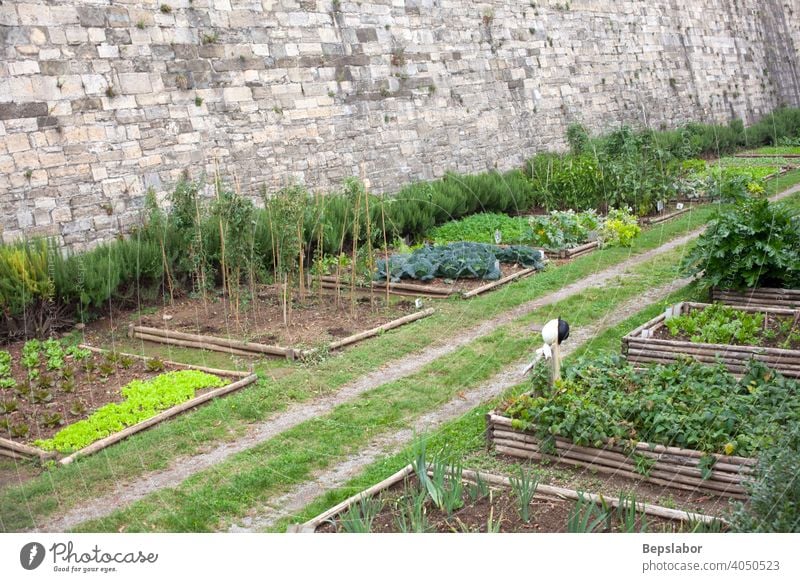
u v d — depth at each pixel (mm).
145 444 8930
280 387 10508
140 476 8312
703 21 38281
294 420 9609
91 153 15125
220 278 15539
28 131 14242
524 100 26969
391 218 18266
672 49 35750
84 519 7449
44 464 8688
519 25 27172
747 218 13148
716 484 7152
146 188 15914
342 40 20719
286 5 19344
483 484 6863
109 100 15492
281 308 14125
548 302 14102
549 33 28547
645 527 6098
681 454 7285
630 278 15211
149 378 11039
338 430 9125
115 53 15703
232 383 10664
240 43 18156
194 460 8633
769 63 43438
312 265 16375
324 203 17109
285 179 18719
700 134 30781
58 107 14695
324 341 12250
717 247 12961
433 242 18984
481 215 21219
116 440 9141
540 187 22859
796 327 11156
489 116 25359
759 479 6227
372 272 14180
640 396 8102
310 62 19766
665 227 19781
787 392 8195
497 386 10352
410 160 22328
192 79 17047
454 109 24031
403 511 6492
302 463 8320
